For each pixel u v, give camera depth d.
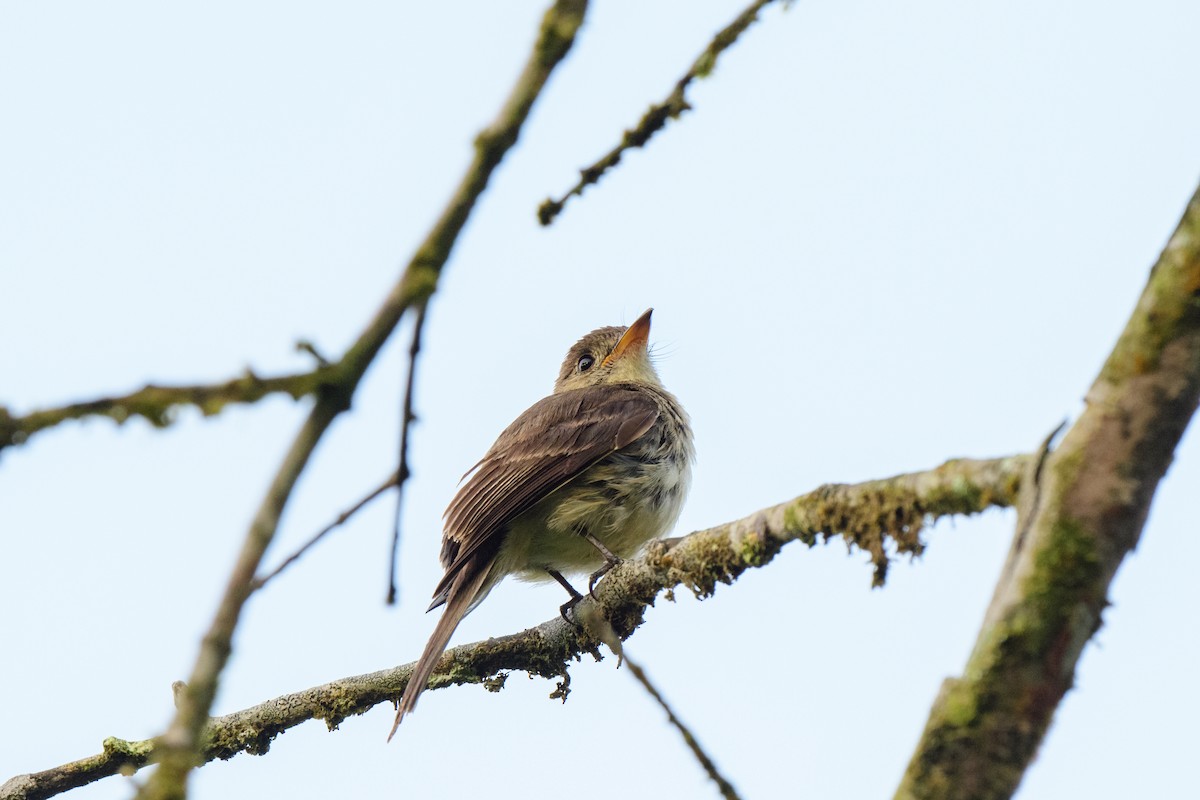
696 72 5.93
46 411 4.39
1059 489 5.38
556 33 5.00
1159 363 5.35
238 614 4.64
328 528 5.51
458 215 4.99
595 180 6.03
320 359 4.81
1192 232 5.37
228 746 11.37
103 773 10.75
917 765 5.36
